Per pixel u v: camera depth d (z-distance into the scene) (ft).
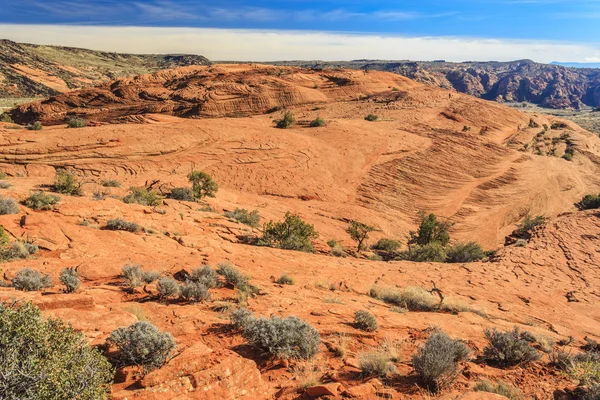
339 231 120.06
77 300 24.79
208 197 118.32
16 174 133.08
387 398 19.19
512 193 203.00
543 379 24.23
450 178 204.23
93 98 374.43
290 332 22.98
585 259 84.99
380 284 51.44
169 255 48.34
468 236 165.17
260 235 82.58
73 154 147.74
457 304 43.70
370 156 208.64
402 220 163.63
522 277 69.72
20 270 31.76
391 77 463.42
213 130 191.42
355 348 25.98
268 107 354.54
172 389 16.01
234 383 17.43
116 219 59.06
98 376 13.73
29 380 11.85
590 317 53.62
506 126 347.15
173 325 25.18
